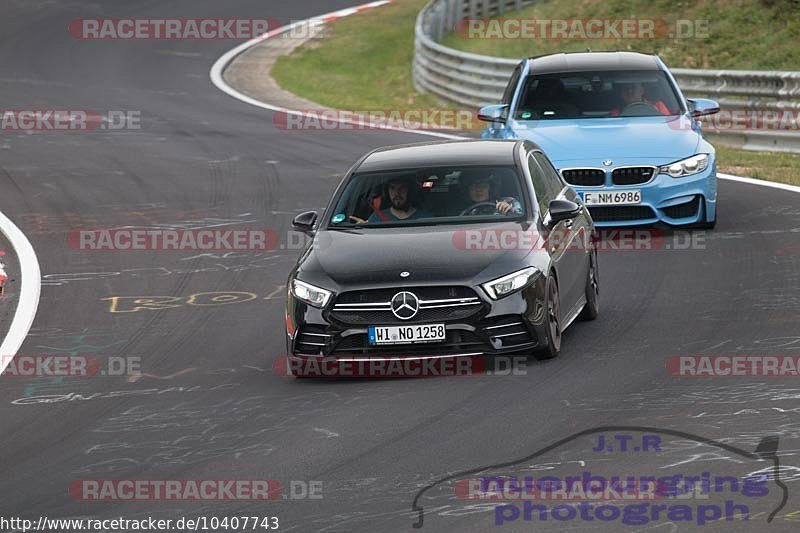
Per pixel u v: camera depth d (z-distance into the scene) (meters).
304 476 25.25
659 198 50.31
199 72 123.56
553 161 50.66
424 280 32.59
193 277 48.62
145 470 26.45
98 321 42.34
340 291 32.88
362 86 119.88
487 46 123.50
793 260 44.94
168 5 161.75
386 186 36.97
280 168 74.19
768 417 27.20
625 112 54.31
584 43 117.12
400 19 145.62
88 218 61.53
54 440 29.33
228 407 31.23
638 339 35.44
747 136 77.50
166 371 35.53
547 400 29.66
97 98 108.25
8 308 44.84
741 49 106.00
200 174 73.12
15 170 76.00
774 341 34.03
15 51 133.88
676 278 43.41
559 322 34.59
